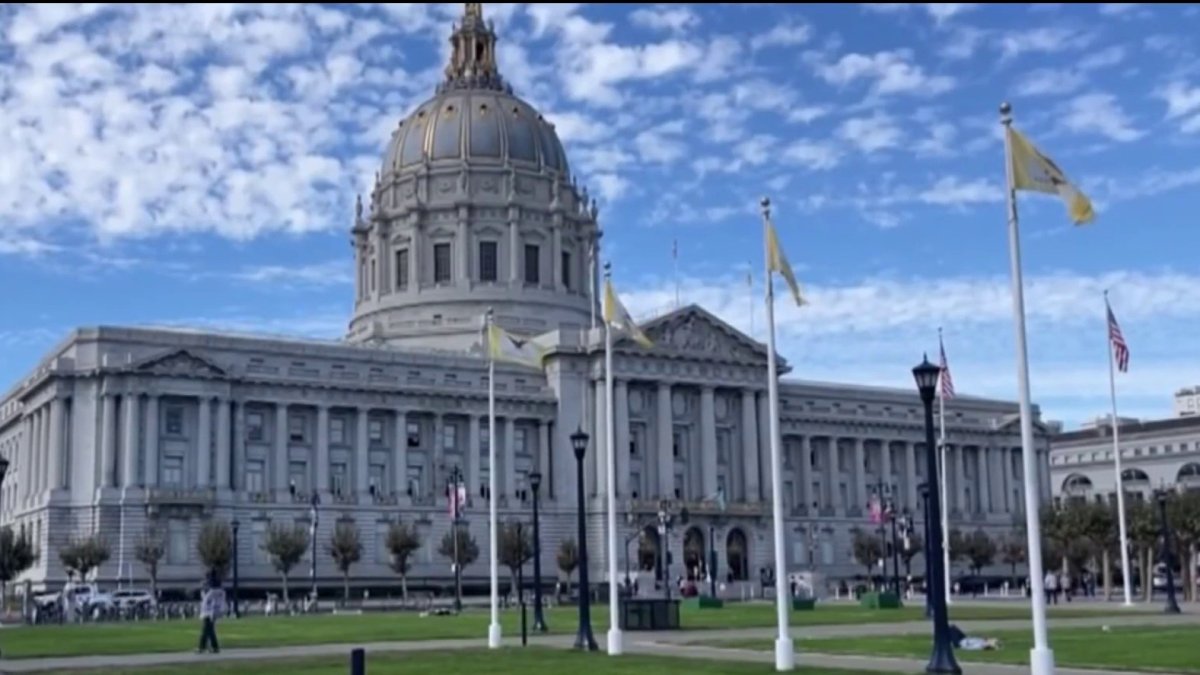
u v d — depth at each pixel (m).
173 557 131.88
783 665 40.81
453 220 181.88
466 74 197.75
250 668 44.66
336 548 131.50
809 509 172.50
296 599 128.38
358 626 76.75
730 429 168.38
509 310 177.38
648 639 59.28
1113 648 48.28
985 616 79.12
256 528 138.00
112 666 46.78
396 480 148.50
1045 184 35.75
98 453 132.25
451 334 173.50
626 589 119.62
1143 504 117.31
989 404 196.25
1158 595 129.38
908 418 185.75
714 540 159.25
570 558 139.38
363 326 183.38
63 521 131.25
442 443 152.00
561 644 56.72
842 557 174.00
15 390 157.00
